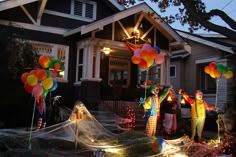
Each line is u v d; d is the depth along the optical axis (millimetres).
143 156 7270
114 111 12664
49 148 7609
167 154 7465
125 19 13922
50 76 7398
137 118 12250
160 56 8859
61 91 13461
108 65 15922
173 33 14531
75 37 13859
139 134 8727
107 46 13336
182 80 18547
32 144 7438
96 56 13023
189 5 8406
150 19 14320
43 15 13570
